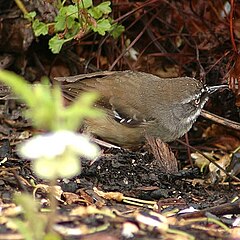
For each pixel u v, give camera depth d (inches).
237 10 542.9
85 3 467.2
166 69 566.9
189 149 496.7
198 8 552.7
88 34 547.2
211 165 480.1
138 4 550.6
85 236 266.7
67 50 560.4
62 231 272.1
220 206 326.6
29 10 518.3
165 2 552.7
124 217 293.1
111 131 446.0
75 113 188.1
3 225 275.3
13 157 421.7
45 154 186.2
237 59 497.0
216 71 527.2
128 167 414.3
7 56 543.5
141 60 565.6
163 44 571.8
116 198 366.9
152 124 446.9
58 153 187.8
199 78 521.3
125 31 565.6
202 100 464.4
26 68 557.0
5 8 531.5
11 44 537.6
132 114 442.6
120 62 554.9
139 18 557.6
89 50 568.4
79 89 445.4
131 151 456.4
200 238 278.8
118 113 442.0
